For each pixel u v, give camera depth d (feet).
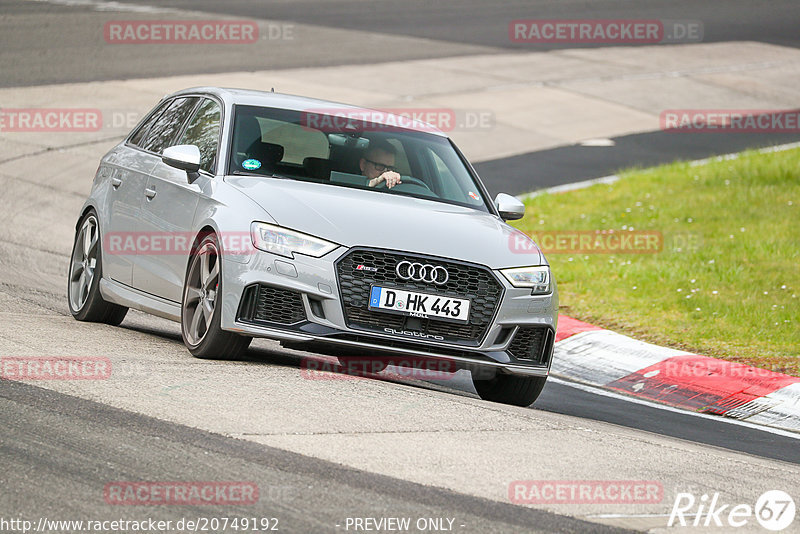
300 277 82.58
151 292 97.14
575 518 57.00
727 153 254.27
